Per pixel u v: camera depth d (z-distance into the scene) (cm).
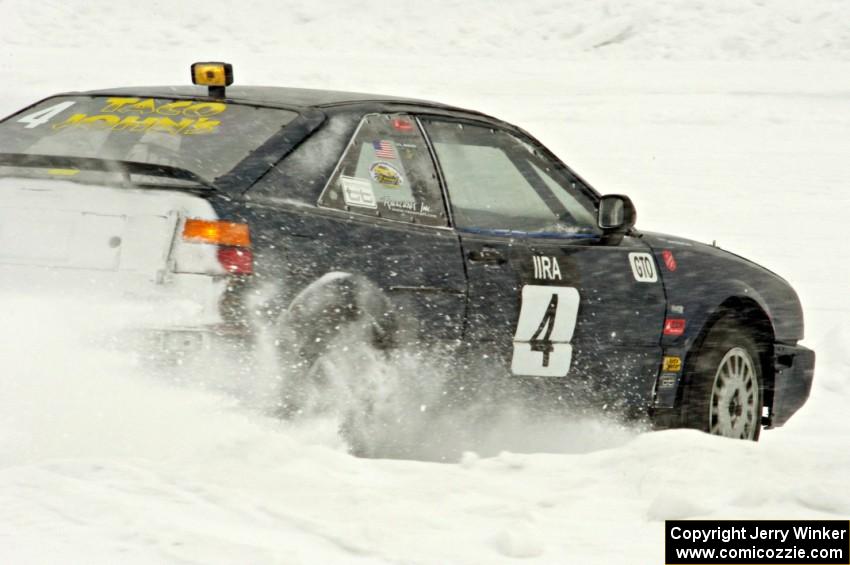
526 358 1892
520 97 7362
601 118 6788
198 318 1569
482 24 10538
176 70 8056
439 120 1944
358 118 1822
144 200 1605
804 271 4022
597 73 8556
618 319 2003
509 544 1262
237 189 1641
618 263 2027
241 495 1370
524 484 1552
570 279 1948
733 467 1642
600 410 2009
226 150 1716
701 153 6038
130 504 1303
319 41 10238
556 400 1948
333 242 1688
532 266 1908
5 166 1680
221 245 1592
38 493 1321
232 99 1870
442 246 1811
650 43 10144
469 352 1825
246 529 1267
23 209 1642
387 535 1280
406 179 1831
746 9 10612
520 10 10781
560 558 1261
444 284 1792
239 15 10531
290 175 1698
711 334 2148
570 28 10438
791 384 2311
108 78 7500
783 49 10038
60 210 1628
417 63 8950
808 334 3297
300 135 1742
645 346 2045
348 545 1245
